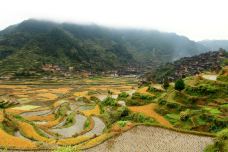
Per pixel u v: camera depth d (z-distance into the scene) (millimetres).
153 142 40344
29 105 126000
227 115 61281
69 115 87250
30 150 38531
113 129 45938
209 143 40219
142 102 89375
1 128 57375
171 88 92500
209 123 59062
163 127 47312
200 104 73625
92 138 46469
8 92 166750
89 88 190875
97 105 107312
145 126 48156
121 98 108000
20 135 57625
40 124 77875
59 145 43219
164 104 76875
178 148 38156
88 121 74062
